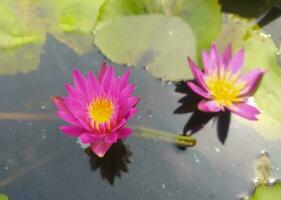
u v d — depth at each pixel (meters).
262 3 1.03
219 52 0.96
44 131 0.92
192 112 0.94
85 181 0.89
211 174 0.90
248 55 0.97
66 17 0.99
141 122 0.93
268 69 0.96
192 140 0.92
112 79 0.89
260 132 0.93
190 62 0.91
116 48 0.97
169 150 0.92
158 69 0.96
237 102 0.93
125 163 0.91
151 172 0.90
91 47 0.98
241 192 0.89
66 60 0.98
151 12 0.98
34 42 0.97
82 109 0.89
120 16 0.98
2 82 0.96
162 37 0.97
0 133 0.92
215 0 0.98
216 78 0.93
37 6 0.99
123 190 0.89
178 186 0.89
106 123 0.88
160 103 0.95
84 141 0.87
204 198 0.89
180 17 0.98
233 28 0.99
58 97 0.90
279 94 0.94
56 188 0.89
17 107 0.94
